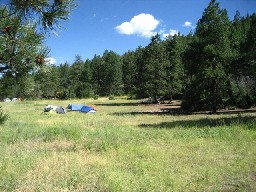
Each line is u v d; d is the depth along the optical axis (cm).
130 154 1170
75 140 1491
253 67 3009
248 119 2261
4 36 489
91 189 782
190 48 3603
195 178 873
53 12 452
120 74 12075
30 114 3447
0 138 1513
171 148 1298
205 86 3459
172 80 5562
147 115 3234
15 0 444
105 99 8588
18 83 565
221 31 3422
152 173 925
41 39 520
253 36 3117
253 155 1159
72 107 4400
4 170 914
